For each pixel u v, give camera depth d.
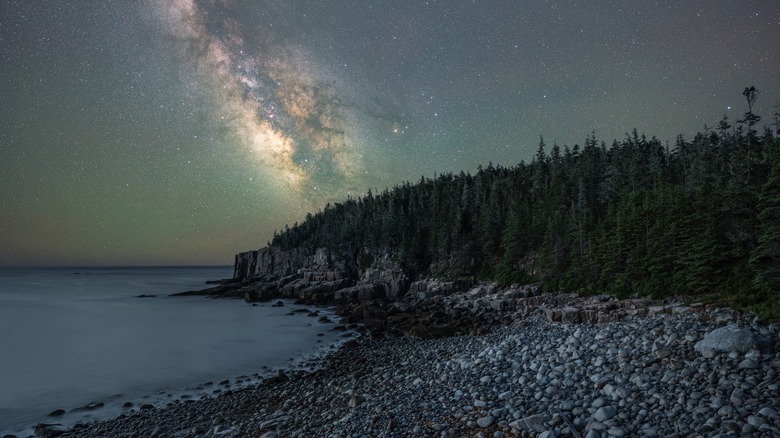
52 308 76.06
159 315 65.19
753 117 51.19
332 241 112.31
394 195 135.25
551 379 14.41
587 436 9.96
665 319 19.52
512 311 48.09
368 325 49.22
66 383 28.38
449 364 19.84
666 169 79.12
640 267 41.00
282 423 15.43
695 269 33.19
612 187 72.62
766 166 38.72
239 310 71.31
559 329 23.78
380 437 11.87
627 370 13.65
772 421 9.16
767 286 24.92
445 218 94.12
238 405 20.98
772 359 12.08
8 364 34.09
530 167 107.75
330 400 18.81
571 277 51.00
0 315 66.31
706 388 11.34
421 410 13.52
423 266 88.31
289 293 96.06
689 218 37.16
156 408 22.48
